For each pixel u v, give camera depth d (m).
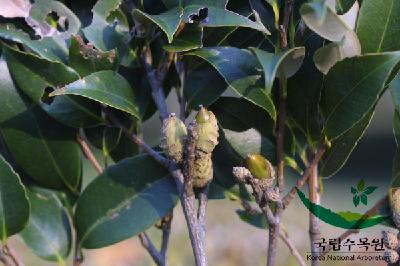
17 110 0.62
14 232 0.62
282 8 0.61
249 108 0.62
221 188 0.64
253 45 0.63
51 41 0.61
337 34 0.55
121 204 0.62
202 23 0.58
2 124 0.62
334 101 0.57
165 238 0.65
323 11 0.54
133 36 0.62
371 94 0.55
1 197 0.61
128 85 0.61
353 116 0.56
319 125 0.60
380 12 0.57
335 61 0.57
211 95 0.62
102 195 0.62
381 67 0.54
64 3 0.63
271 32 0.60
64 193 0.66
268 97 0.58
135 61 0.63
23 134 0.63
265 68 0.55
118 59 0.61
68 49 0.62
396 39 0.57
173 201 0.62
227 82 0.58
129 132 0.63
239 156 0.62
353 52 0.56
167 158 0.61
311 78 0.60
